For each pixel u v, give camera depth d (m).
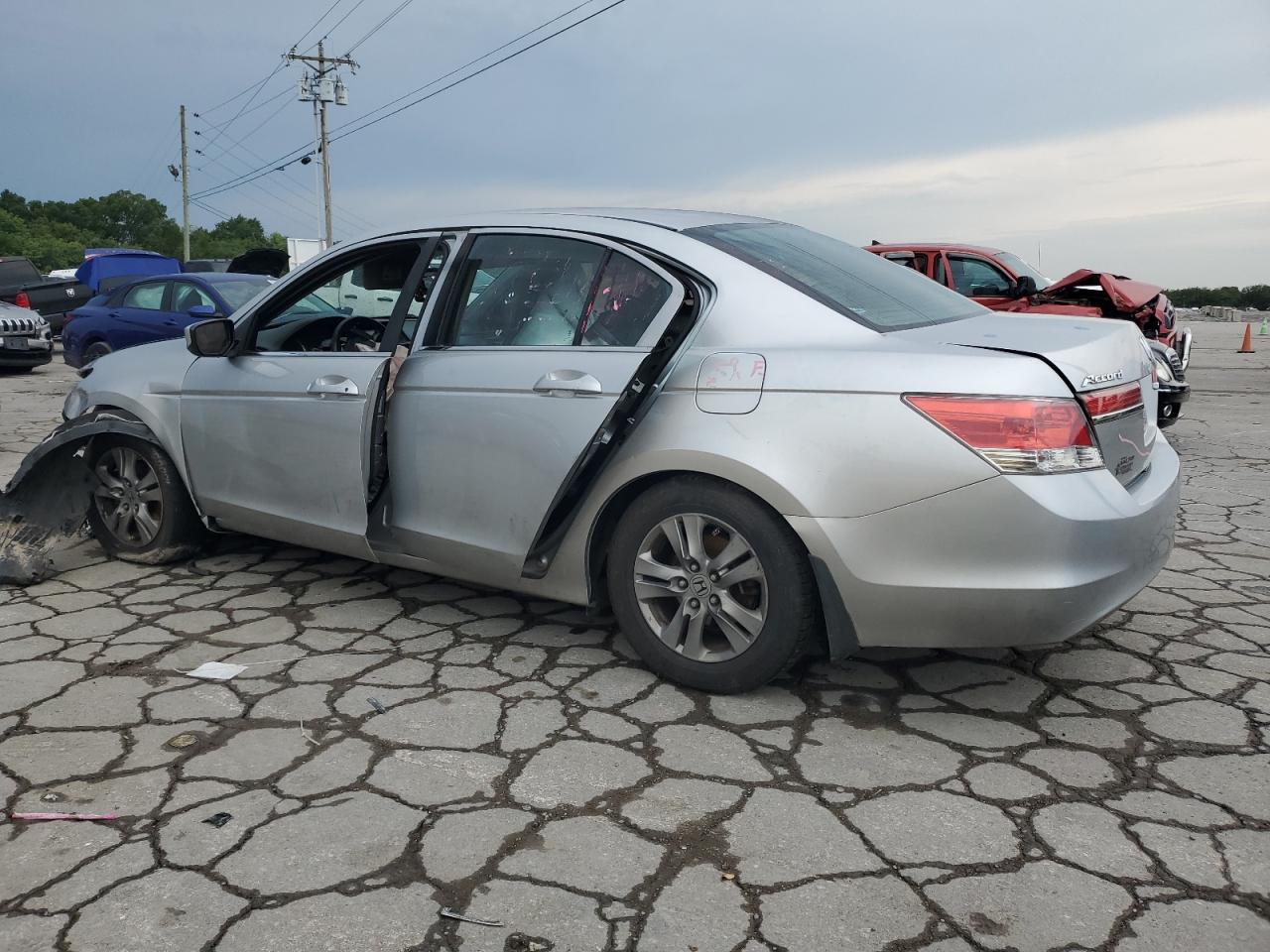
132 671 3.41
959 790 2.62
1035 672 3.38
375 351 3.85
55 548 4.95
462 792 2.62
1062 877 2.25
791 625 2.98
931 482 2.73
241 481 4.19
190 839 2.40
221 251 108.88
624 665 3.45
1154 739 2.91
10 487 4.37
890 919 2.11
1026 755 2.81
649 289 3.28
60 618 3.95
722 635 3.29
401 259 4.10
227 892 2.20
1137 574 2.92
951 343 2.92
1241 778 2.68
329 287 4.25
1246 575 4.46
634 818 2.49
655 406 3.14
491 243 3.68
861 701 3.16
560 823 2.47
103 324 11.67
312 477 3.94
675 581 3.19
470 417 3.49
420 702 3.16
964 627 2.79
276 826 2.46
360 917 2.12
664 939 2.05
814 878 2.25
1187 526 5.39
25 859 2.33
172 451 4.38
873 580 2.81
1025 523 2.68
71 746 2.87
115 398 4.49
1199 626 3.81
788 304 3.10
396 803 2.56
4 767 2.75
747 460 2.92
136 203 112.94
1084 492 2.73
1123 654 3.54
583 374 3.24
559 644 3.65
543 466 3.32
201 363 4.31
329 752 2.84
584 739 2.91
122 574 4.52
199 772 2.72
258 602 4.12
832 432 2.83
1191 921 2.10
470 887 2.22
